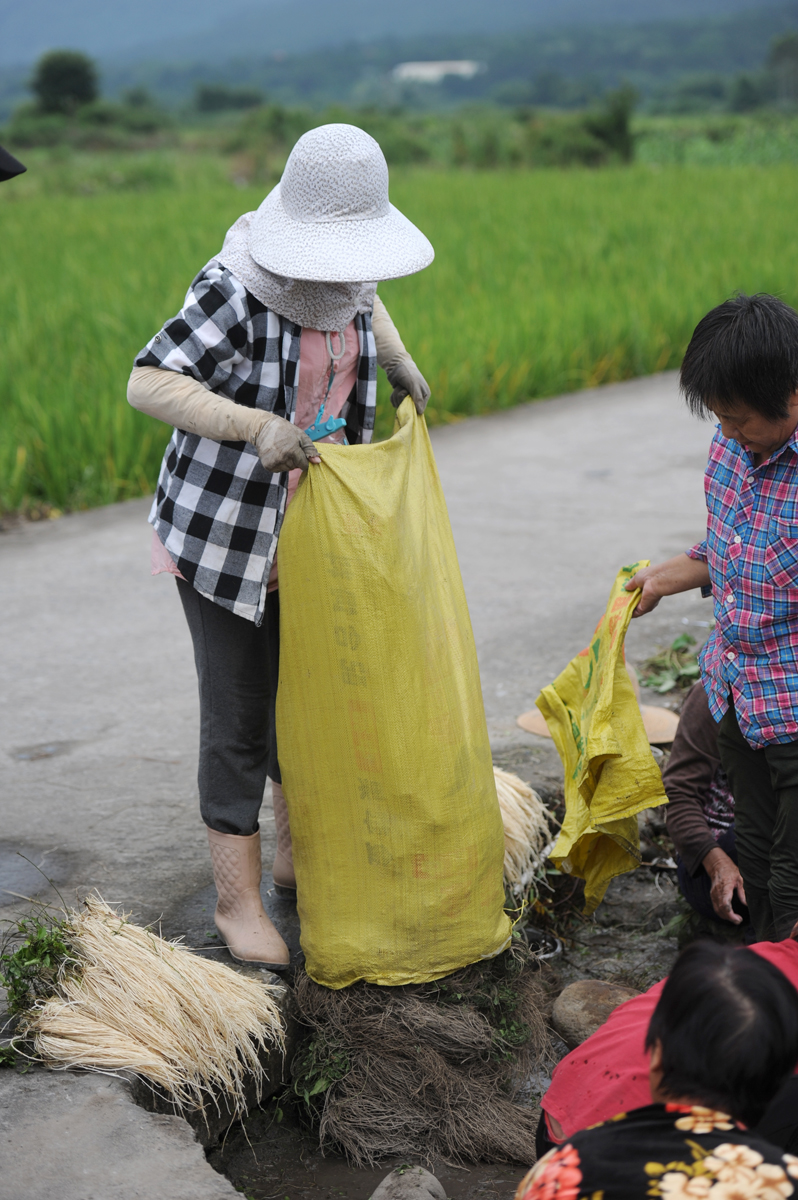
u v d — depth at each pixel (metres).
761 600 2.55
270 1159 2.71
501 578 6.27
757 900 2.89
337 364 2.77
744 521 2.56
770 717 2.59
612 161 38.84
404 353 3.07
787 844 2.64
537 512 7.50
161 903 3.30
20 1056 2.58
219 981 2.76
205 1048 2.63
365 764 2.69
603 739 2.97
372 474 2.66
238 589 2.74
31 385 9.49
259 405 2.69
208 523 2.73
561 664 5.09
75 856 3.59
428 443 2.91
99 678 5.13
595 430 9.79
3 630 5.76
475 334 11.23
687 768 3.15
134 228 19.98
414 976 2.78
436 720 2.69
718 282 13.56
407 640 2.64
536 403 10.89
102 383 9.39
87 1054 2.54
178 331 2.56
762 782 2.76
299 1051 2.86
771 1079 1.60
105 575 6.61
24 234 19.78
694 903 3.26
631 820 3.12
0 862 3.55
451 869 2.75
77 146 57.25
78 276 14.20
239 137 49.12
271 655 3.05
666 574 3.03
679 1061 1.61
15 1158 2.27
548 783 3.96
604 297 12.89
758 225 17.84
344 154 2.56
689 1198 1.50
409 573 2.64
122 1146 2.30
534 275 14.24
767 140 41.75
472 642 2.88
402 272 2.56
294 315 2.64
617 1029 2.11
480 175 30.45
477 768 2.79
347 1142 2.71
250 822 2.97
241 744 2.90
